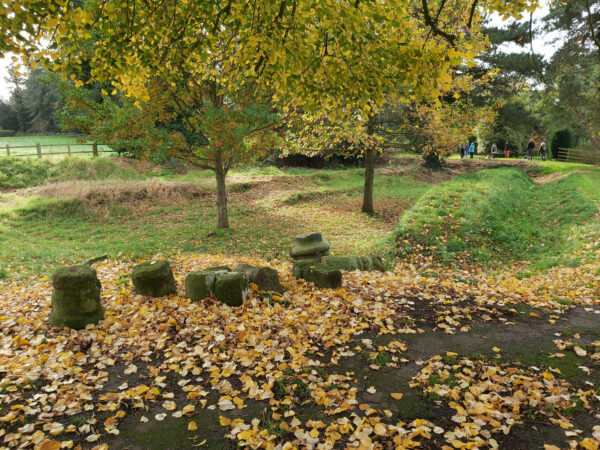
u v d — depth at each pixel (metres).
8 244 14.66
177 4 4.71
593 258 9.77
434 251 11.73
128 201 19.92
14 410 3.75
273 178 25.75
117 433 3.54
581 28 22.53
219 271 6.66
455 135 16.20
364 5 4.53
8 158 23.03
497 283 8.81
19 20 3.66
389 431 3.51
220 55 7.24
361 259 9.26
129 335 5.48
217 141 13.48
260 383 4.34
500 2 4.50
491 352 5.06
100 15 4.21
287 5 4.56
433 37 5.19
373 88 5.01
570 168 31.53
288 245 14.84
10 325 5.87
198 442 3.46
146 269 6.63
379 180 28.09
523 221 16.28
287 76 4.80
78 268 5.77
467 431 3.47
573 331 5.68
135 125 12.93
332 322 5.85
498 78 27.98
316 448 3.33
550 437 3.43
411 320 6.09
